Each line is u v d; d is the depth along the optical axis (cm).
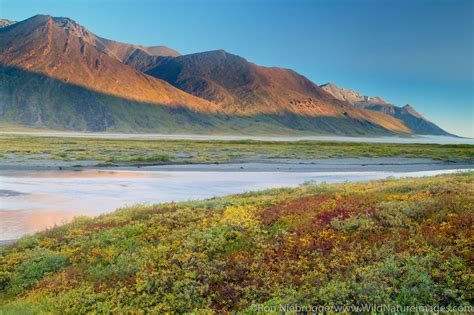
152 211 2117
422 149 12475
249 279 1151
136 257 1412
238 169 6588
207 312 991
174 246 1445
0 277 1424
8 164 6694
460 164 7869
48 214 2911
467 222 1237
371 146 14238
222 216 1783
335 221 1439
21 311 1118
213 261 1272
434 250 1085
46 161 7281
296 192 2500
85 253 1570
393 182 2758
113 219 2016
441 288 922
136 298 1130
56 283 1313
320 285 1027
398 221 1353
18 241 1848
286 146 13650
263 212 1762
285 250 1283
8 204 3319
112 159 7794
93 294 1180
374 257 1124
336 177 5475
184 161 7688
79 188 4319
